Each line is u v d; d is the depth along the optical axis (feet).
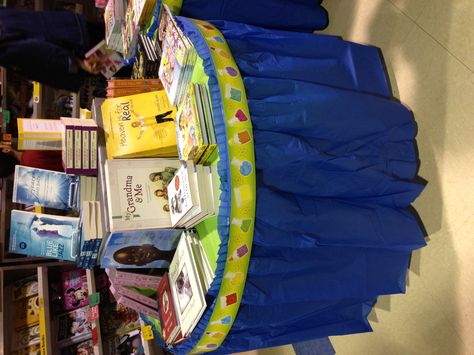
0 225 7.66
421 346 5.30
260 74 4.60
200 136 3.91
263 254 4.33
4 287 7.99
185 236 4.52
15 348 7.23
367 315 5.85
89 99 9.10
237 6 5.81
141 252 4.79
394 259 5.11
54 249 5.77
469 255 4.75
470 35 4.78
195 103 4.05
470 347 4.74
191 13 5.66
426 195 5.24
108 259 4.68
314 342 6.70
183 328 4.33
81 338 7.66
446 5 5.04
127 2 6.76
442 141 5.06
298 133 4.55
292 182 4.40
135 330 7.86
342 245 4.63
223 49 4.43
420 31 5.34
